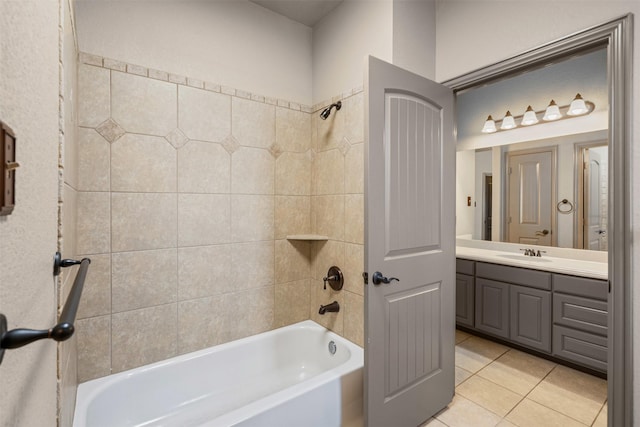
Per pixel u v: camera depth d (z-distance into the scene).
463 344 2.80
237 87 1.95
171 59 1.72
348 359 1.80
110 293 1.56
